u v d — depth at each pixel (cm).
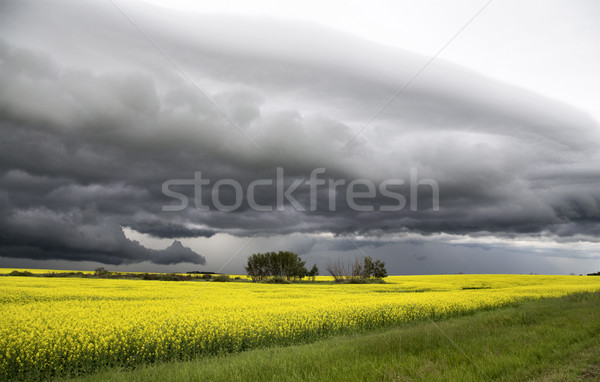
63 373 873
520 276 6456
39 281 3525
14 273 4775
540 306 1642
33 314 1322
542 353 744
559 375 598
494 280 5041
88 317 1280
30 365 861
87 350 919
